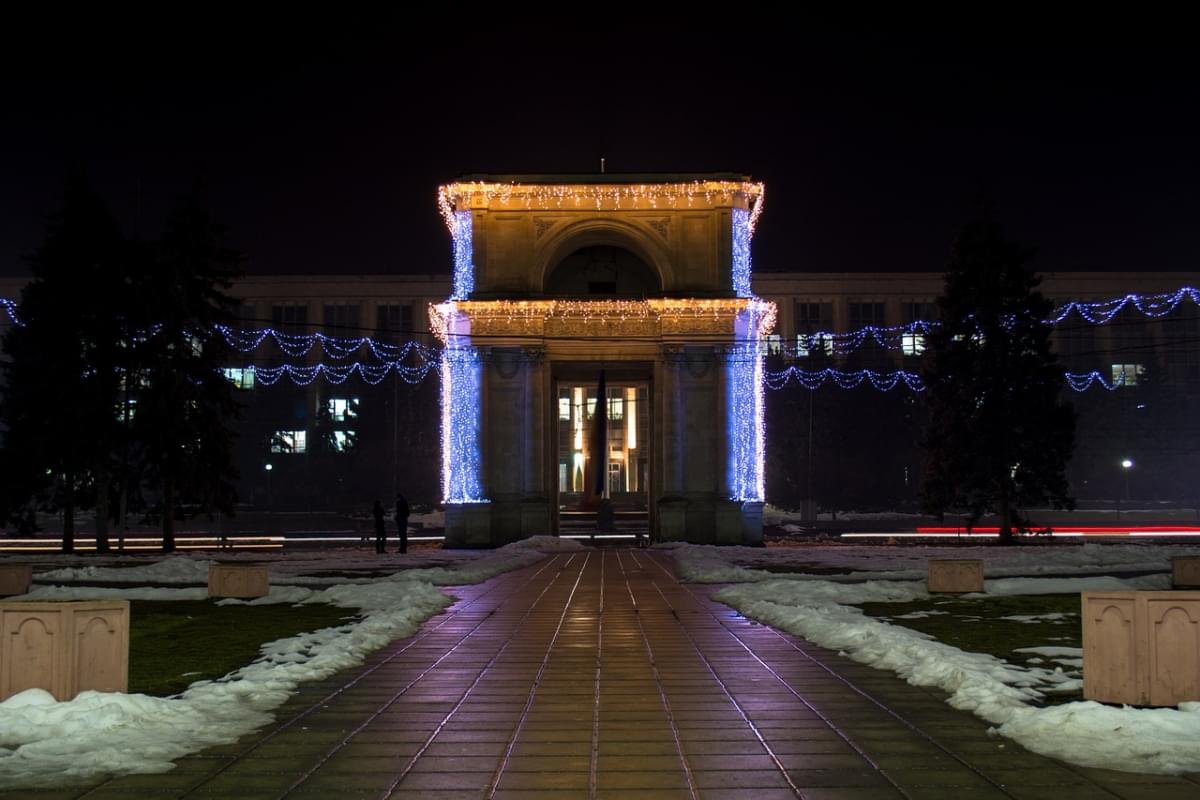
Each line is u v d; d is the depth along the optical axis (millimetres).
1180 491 95812
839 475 85312
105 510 47281
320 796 8742
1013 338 53094
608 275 53500
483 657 16266
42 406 46406
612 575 32562
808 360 90438
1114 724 10383
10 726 10555
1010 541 52500
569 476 104062
